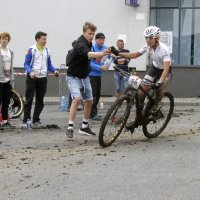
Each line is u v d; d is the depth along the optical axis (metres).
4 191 10.91
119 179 11.73
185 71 33.97
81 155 14.16
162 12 34.59
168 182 11.44
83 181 11.59
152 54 15.72
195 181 11.51
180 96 34.00
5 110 19.36
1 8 34.72
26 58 18.98
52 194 10.66
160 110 16.53
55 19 34.53
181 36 34.47
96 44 20.69
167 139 16.56
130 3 33.34
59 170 12.56
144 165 13.00
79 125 20.27
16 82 34.59
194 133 17.88
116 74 25.94
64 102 27.05
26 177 11.95
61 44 34.59
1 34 18.88
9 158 14.00
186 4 34.34
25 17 34.69
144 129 16.22
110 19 34.06
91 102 17.09
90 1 34.19
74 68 16.33
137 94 15.30
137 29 33.88
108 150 14.78
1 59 18.88
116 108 14.98
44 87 19.28
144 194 10.58
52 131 18.69
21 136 17.62
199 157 13.89
